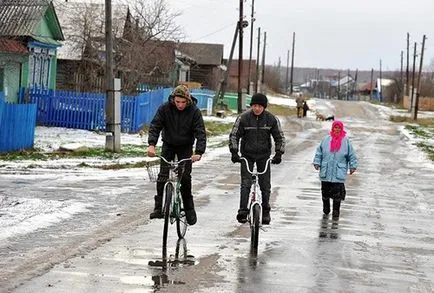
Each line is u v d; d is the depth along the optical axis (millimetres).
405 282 8195
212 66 81125
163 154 9570
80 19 41188
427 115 73062
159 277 7824
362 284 7984
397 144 33406
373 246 10305
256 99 9836
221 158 23359
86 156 21125
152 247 9430
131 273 7961
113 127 22656
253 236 9539
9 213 11461
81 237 9930
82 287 7293
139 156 21969
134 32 41656
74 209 12227
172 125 9438
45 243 9422
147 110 33562
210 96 54188
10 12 30812
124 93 39406
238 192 15531
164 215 9398
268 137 9953
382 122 54812
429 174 21297
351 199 15320
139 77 42062
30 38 30172
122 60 40406
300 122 49000
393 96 118062
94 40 39219
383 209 14109
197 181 17297
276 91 114875
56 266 8164
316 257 9312
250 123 9906
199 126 9461
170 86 52406
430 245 10625
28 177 16266
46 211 11828
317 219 12516
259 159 9945
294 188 16719
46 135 26406
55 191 14273
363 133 40875
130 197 13938
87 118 29859
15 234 9922
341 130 13055
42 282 7430
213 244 9836
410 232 11656
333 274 8398
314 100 90875
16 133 21172
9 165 18188
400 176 20484
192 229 10938
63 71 40062
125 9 42938
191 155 9648
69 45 40000
